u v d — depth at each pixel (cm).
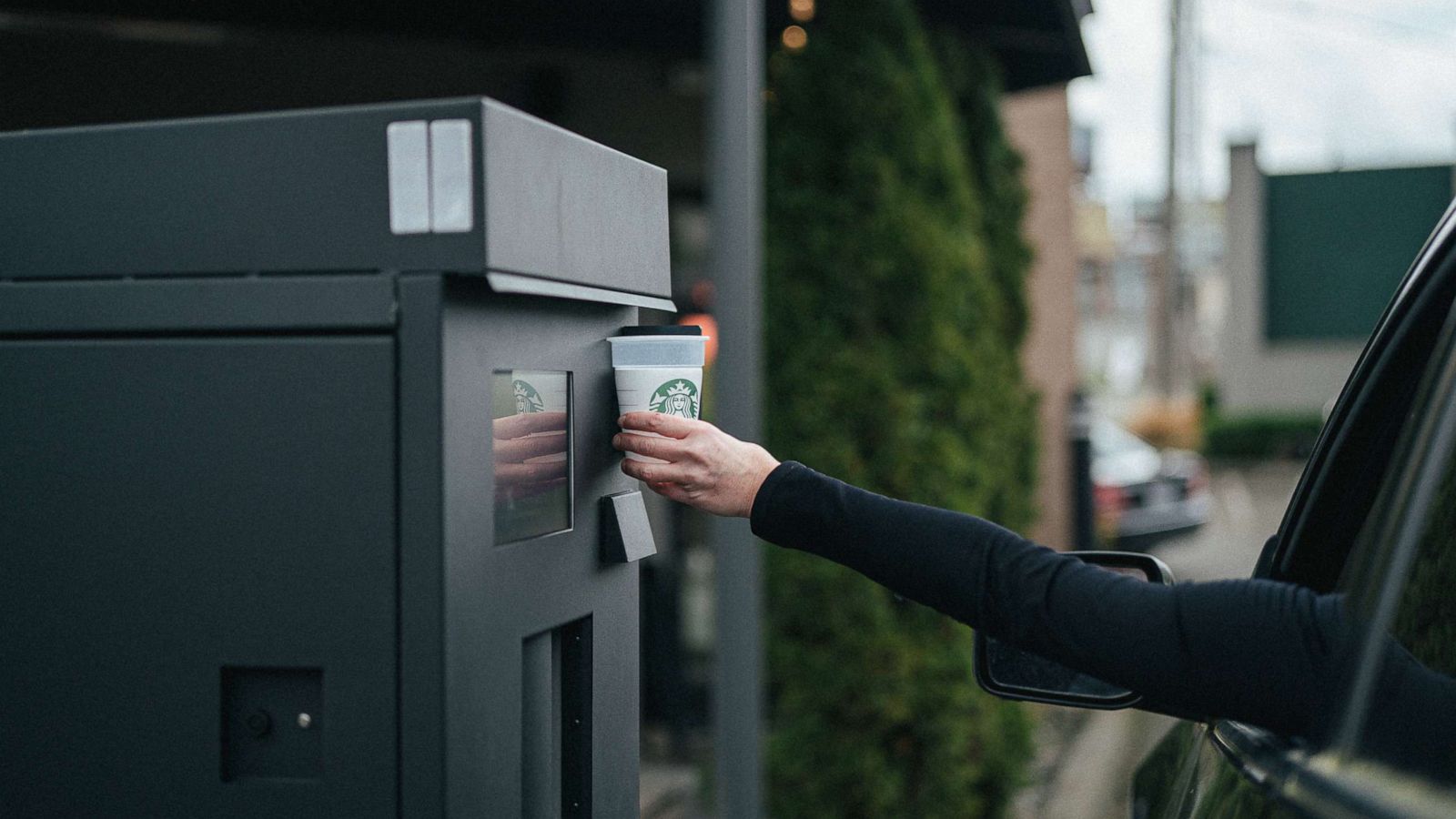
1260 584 127
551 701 148
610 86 665
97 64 573
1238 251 3089
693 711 648
